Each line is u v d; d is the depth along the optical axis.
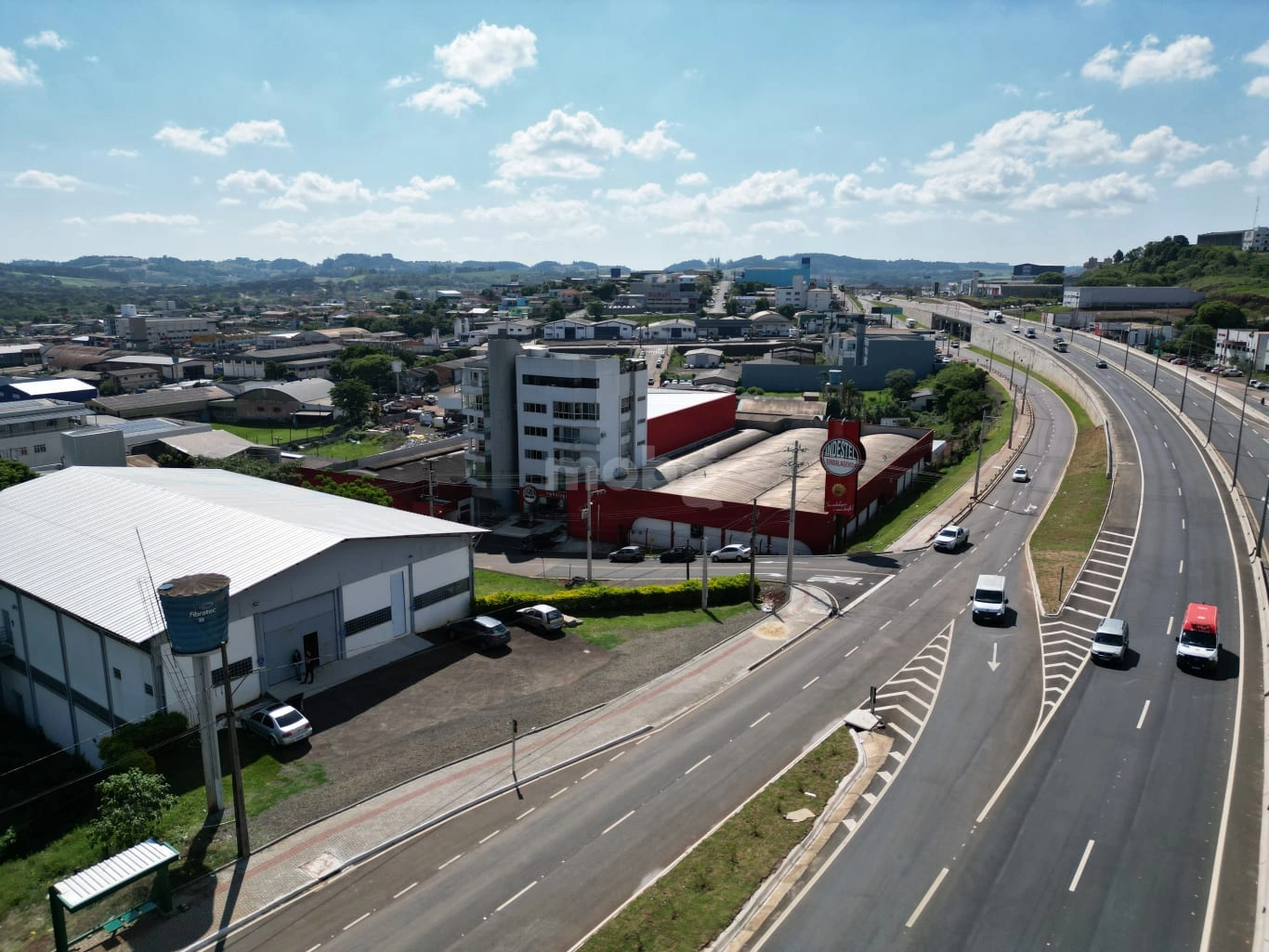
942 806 33.75
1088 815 33.00
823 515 74.94
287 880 29.77
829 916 27.45
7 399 136.50
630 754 38.69
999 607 54.34
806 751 38.53
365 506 60.25
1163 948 25.88
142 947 26.64
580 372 87.25
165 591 30.56
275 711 39.34
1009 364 185.25
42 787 39.12
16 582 44.56
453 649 50.50
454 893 29.11
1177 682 44.91
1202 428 108.50
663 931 26.77
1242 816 32.78
